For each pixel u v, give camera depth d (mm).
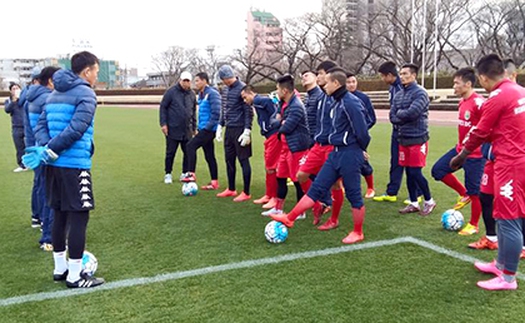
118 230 5129
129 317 3111
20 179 8422
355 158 4422
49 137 3627
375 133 14797
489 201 4176
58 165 3445
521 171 3322
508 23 41000
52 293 3520
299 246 4500
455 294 3389
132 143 13625
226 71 6348
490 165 4105
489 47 42250
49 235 4543
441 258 4121
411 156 5473
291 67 49906
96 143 13703
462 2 41125
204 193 7043
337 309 3172
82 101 3422
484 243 4328
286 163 5520
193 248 4492
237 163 10117
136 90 53375
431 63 43406
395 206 6055
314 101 5617
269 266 3979
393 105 5762
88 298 3420
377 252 4293
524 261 4027
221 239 4762
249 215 5703
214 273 3842
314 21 48188
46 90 4426
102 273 3895
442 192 6762
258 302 3293
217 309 3197
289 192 7082
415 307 3193
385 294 3398
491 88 3525
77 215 3566
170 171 7867
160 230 5113
